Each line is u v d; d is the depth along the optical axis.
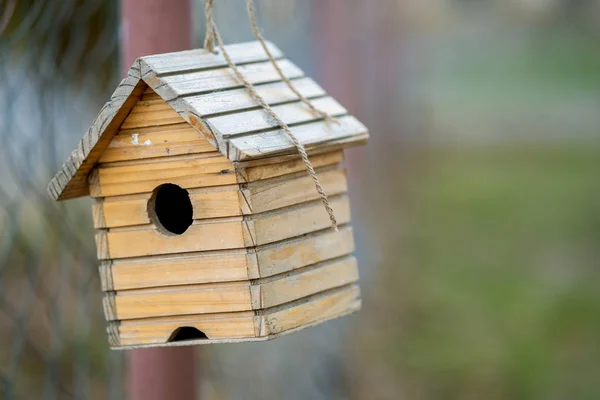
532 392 12.73
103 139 4.93
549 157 23.27
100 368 8.58
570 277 16.47
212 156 4.80
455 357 13.40
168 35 6.07
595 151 23.52
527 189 21.02
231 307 4.89
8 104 6.86
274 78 5.34
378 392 11.99
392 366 12.61
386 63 14.05
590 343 14.12
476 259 17.31
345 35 11.20
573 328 14.55
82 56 7.97
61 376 8.39
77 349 8.21
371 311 12.79
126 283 5.08
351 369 11.41
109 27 7.74
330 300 5.33
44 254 8.24
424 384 12.50
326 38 11.07
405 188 15.80
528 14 29.89
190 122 4.65
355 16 12.07
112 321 5.15
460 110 25.98
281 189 4.96
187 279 4.95
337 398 10.81
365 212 12.91
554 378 13.13
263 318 4.87
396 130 14.92
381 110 13.96
